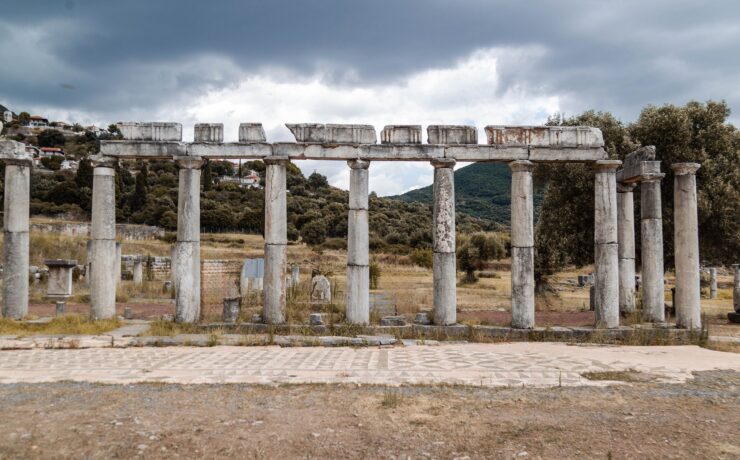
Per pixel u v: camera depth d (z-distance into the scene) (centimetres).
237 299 1845
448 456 709
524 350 1478
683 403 959
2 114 12988
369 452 720
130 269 3681
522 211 1775
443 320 1755
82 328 1641
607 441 765
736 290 2297
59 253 3803
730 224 2294
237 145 1783
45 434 772
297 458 698
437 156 1783
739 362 1319
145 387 1044
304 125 1789
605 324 1753
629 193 2080
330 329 1698
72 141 11919
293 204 8238
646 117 2472
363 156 1780
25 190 1831
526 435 787
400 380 1109
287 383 1077
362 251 1780
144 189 7012
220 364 1251
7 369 1188
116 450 717
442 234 1773
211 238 6109
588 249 2653
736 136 2419
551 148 1791
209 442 746
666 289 3769
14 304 1777
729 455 718
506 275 4806
